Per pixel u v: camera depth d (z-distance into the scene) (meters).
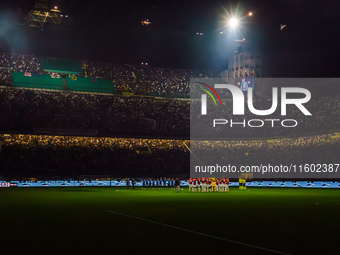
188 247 11.12
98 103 83.88
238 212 22.05
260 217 19.47
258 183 71.06
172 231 14.37
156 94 88.69
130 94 85.88
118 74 89.94
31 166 68.88
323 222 17.45
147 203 28.66
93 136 74.62
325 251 10.70
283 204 28.20
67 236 13.20
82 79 84.81
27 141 73.62
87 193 41.81
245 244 11.66
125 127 82.50
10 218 18.78
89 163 73.62
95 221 17.53
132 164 76.50
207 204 27.98
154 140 83.44
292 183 71.50
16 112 75.06
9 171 66.31
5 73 78.25
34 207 24.88
